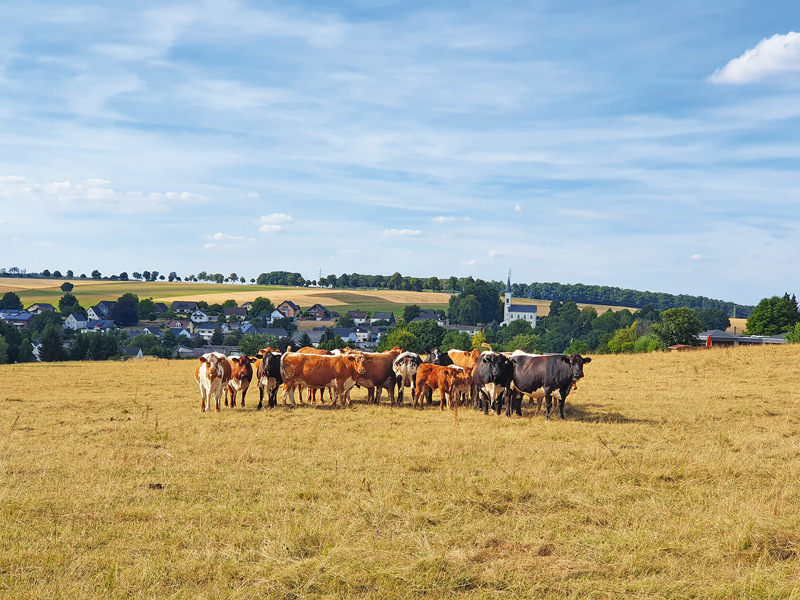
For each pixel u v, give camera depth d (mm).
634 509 8609
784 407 19688
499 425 16047
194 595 5957
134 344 130625
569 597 6059
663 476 10469
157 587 6082
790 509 8555
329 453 12203
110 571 6266
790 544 7219
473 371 18797
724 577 6414
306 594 6082
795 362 33094
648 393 23203
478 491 9344
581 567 6641
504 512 8609
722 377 28688
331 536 7426
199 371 18625
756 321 86125
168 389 26531
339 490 9422
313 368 19125
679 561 6836
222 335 157500
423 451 12445
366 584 6289
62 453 12094
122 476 10320
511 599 6027
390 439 13828
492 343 159125
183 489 9500
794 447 12938
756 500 8969
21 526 7691
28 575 6316
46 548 7039
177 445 12992
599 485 9820
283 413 17953
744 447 12984
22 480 9922
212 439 13633
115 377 33562
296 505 8656
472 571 6531
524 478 10031
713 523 7902
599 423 16297
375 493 9141
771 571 6512
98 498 8883
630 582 6336
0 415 17906
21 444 13094
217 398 18609
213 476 10344
